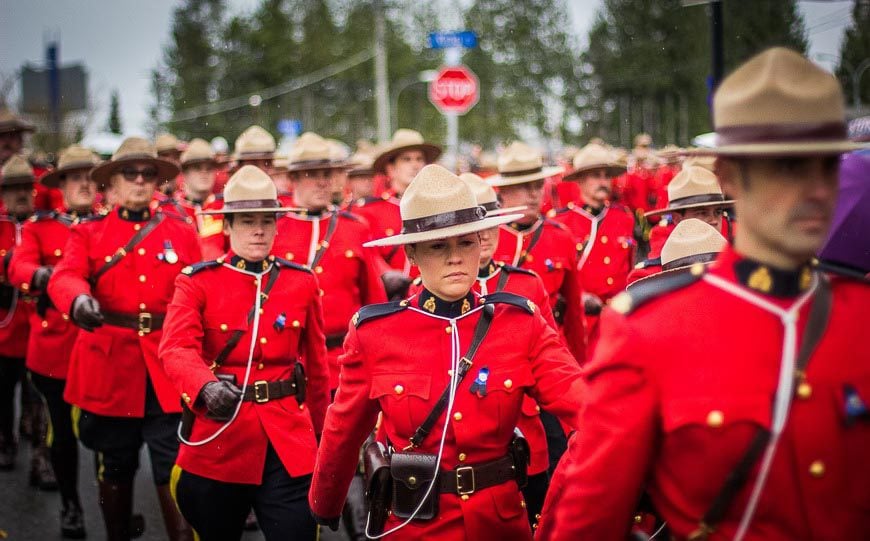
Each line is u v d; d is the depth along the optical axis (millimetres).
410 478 3449
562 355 3580
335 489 3842
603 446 2451
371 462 3561
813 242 2229
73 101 38844
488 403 3492
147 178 6652
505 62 60219
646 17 54938
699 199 5863
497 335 3570
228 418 4773
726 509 2312
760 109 2205
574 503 2529
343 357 3703
